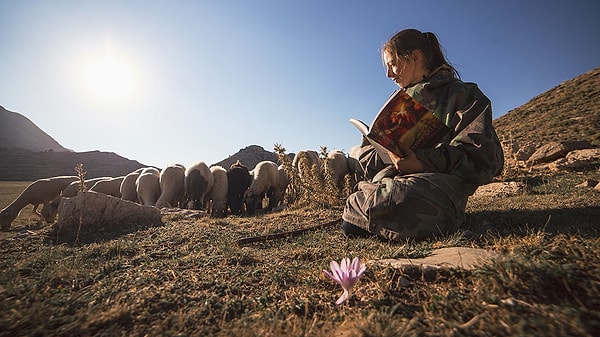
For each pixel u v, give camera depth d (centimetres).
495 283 162
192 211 765
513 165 1118
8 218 915
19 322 155
